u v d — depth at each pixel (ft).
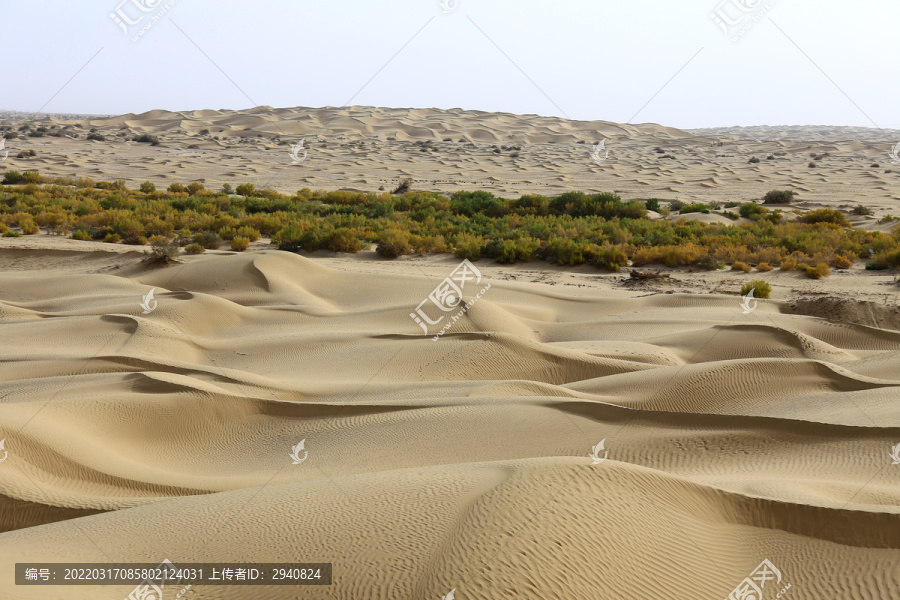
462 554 16.38
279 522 19.74
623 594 16.96
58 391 43.09
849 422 35.22
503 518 17.71
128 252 103.35
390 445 36.09
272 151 393.50
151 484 31.48
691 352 58.39
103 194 182.39
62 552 18.84
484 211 165.68
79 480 30.91
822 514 21.74
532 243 111.45
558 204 169.37
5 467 29.19
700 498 22.04
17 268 99.91
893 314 71.31
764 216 160.45
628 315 73.61
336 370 53.72
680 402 43.65
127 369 50.16
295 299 78.07
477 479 21.36
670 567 18.63
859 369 50.60
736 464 31.55
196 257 100.89
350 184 247.70
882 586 19.56
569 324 70.74
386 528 18.34
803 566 20.48
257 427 41.16
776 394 44.52
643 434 35.12
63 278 87.97
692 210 169.58
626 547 18.33
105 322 64.75
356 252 113.91
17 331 63.98
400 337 59.21
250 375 48.49
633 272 92.63
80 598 15.99
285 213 151.43
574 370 54.03
